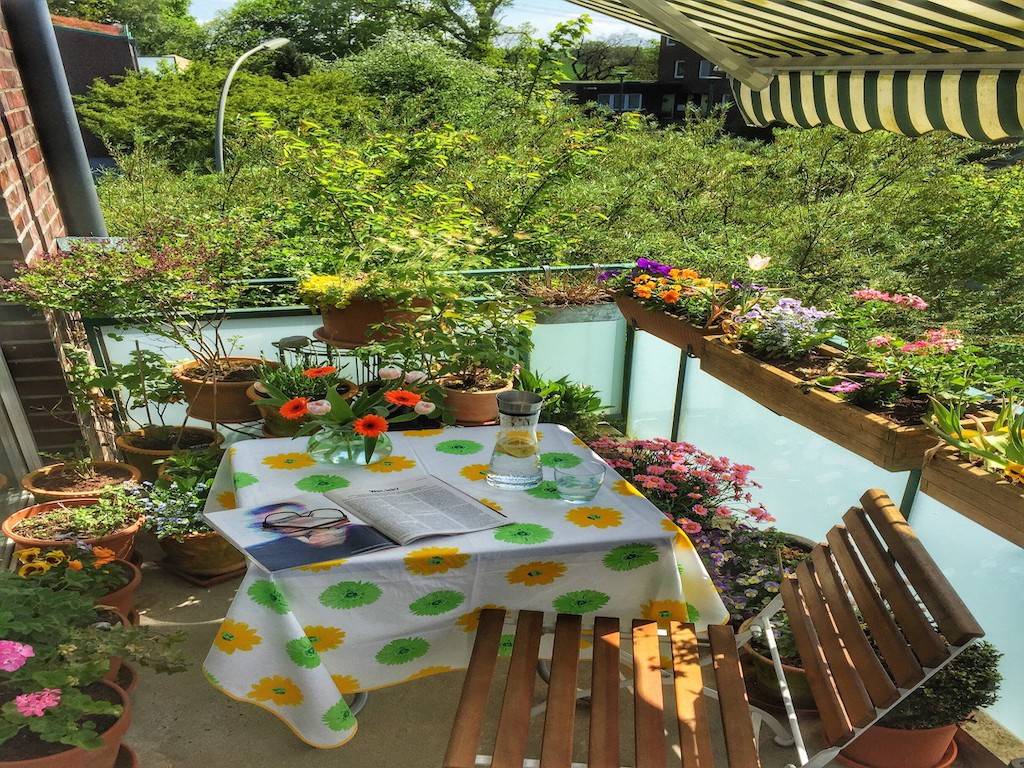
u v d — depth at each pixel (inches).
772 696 97.7
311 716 74.9
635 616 87.0
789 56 110.5
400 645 80.3
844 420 103.0
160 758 91.3
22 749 72.0
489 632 80.4
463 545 78.2
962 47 80.5
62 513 117.3
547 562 80.4
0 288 126.5
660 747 69.2
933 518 100.5
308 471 95.0
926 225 426.9
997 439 89.0
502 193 297.7
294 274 193.6
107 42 924.6
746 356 127.0
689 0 104.3
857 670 72.0
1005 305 381.1
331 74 855.7
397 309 143.4
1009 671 92.7
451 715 99.7
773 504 133.2
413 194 243.4
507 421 91.4
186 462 130.1
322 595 74.7
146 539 139.1
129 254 142.5
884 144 434.6
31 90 174.6
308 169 222.4
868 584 76.6
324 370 109.8
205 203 346.3
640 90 1086.4
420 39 841.5
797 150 446.3
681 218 414.9
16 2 167.3
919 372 106.0
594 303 177.3
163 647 81.6
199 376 148.7
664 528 84.4
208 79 844.0
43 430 143.8
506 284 180.4
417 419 136.6
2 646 70.4
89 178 187.6
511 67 486.3
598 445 132.3
